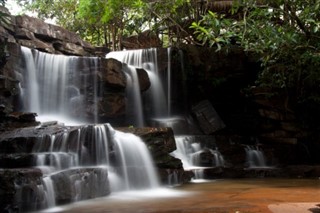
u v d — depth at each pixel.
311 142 14.79
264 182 10.67
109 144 9.17
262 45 6.25
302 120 14.88
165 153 10.30
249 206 6.55
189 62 16.02
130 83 13.82
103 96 12.67
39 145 7.90
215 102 16.75
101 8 18.78
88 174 7.71
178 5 17.28
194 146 12.91
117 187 8.73
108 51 18.30
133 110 13.88
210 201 7.25
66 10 22.17
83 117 12.41
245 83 16.11
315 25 6.16
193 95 16.58
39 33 14.84
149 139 10.14
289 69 12.37
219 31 6.55
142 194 8.40
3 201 6.08
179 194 8.36
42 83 12.14
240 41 7.04
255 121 15.57
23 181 6.35
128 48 21.62
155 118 15.34
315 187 9.44
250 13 6.81
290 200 7.27
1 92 10.00
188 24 18.19
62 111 12.42
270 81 14.16
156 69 15.81
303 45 6.31
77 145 8.55
